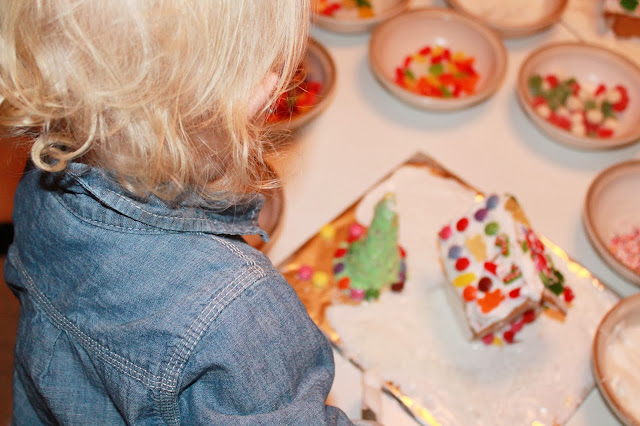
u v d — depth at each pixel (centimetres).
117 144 38
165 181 42
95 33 33
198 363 41
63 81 35
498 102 104
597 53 105
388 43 109
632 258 85
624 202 90
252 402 43
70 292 45
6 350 127
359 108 103
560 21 116
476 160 97
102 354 43
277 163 84
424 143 99
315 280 83
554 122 100
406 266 85
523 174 96
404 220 90
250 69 40
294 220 89
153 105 36
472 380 75
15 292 59
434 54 110
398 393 73
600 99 104
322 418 45
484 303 74
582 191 94
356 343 77
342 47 111
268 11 39
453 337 79
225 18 36
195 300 41
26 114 38
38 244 47
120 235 44
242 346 42
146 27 33
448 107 99
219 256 44
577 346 78
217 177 46
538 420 72
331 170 95
